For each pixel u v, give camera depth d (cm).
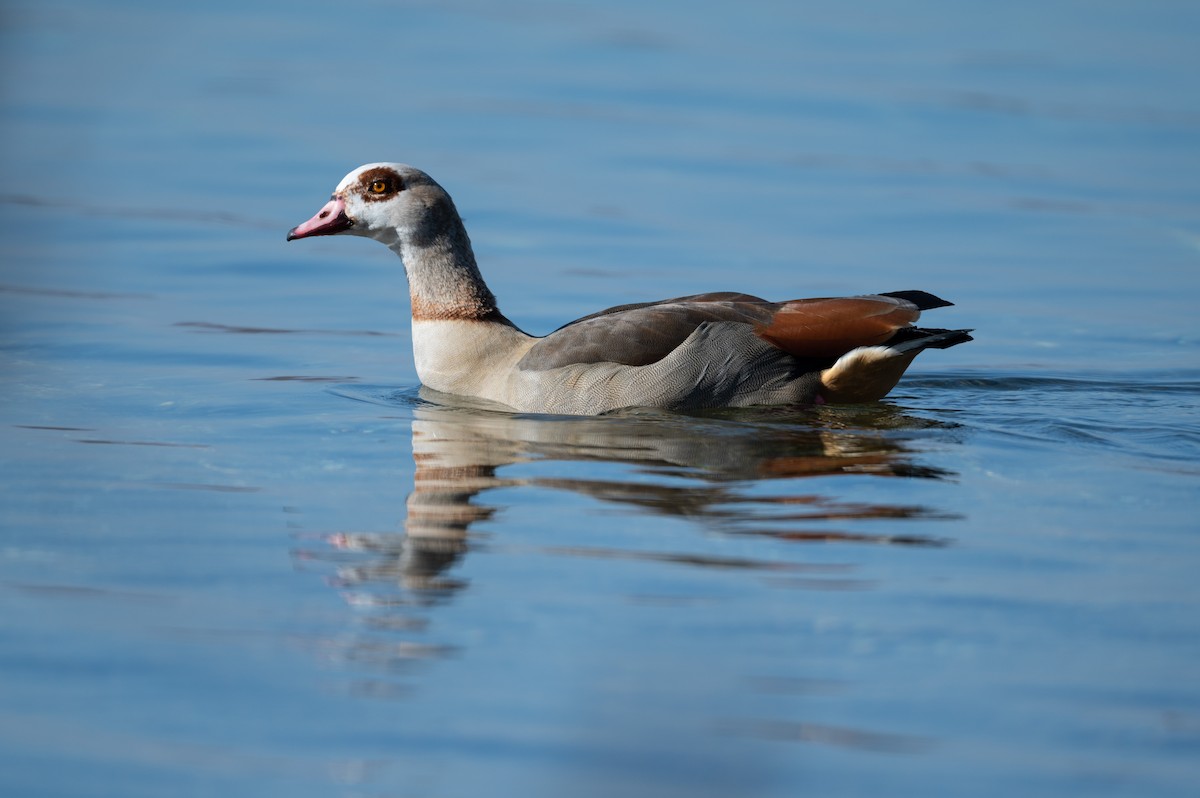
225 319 1877
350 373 1634
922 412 1428
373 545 1072
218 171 2623
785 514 1120
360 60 3516
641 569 1014
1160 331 1825
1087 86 3212
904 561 1026
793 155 2708
